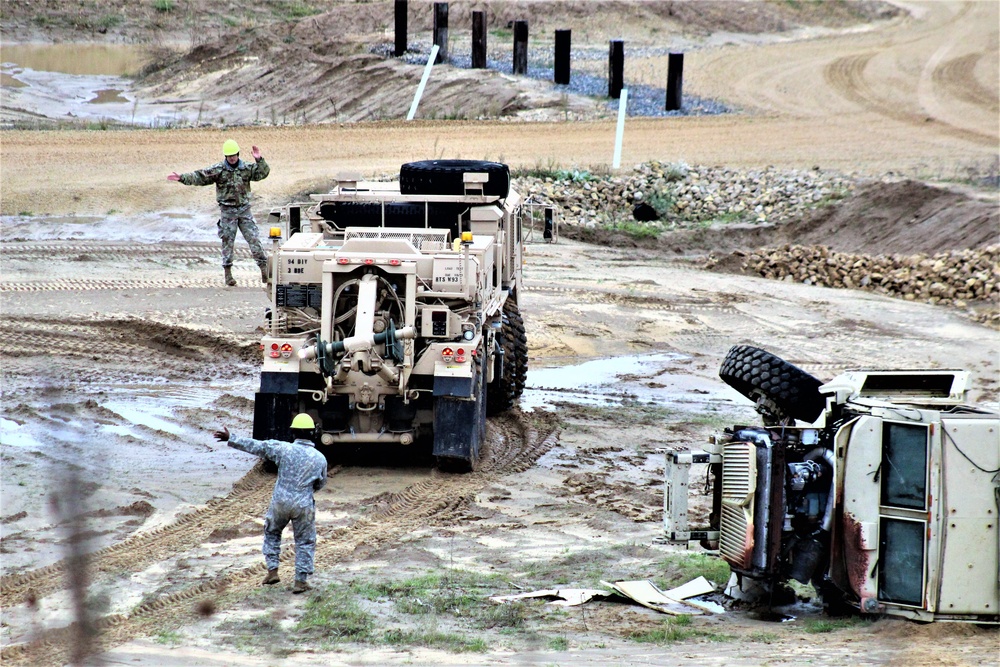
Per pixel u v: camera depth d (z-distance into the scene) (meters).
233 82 185.25
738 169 123.19
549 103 147.75
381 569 40.78
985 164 122.31
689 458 37.06
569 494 50.59
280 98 176.12
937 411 35.25
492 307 56.03
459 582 39.03
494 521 46.88
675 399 67.62
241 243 100.75
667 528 37.34
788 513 35.28
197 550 42.53
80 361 70.25
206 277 90.81
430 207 56.97
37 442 55.34
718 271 105.25
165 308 81.75
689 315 87.81
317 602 36.62
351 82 170.25
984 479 33.44
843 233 110.25
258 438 50.91
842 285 100.31
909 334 83.75
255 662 30.89
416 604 36.34
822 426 36.62
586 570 40.69
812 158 127.12
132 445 55.78
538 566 41.25
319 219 56.25
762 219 114.56
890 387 37.16
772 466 34.94
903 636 32.72
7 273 89.31
